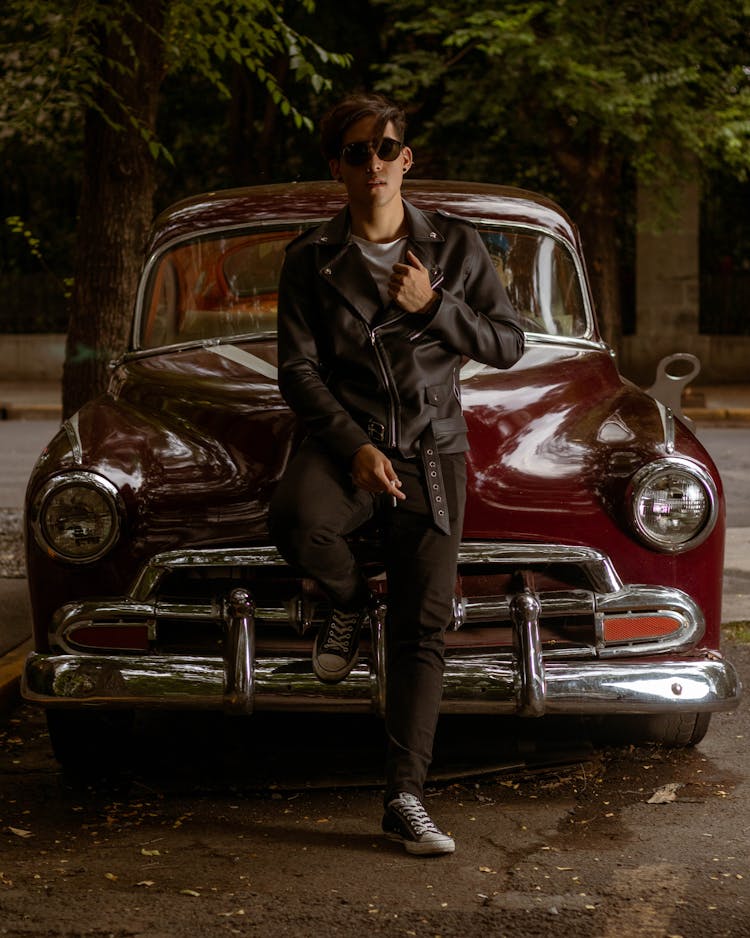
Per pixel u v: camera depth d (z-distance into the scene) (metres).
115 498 4.30
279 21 8.27
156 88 8.12
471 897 3.59
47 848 3.98
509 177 20.66
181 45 8.56
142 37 7.95
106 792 4.51
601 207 17.36
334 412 3.78
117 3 7.72
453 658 4.23
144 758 4.82
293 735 5.05
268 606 4.30
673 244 21.44
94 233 8.09
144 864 3.84
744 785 4.46
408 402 3.83
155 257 5.55
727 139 16.11
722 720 5.20
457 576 4.32
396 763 3.88
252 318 5.42
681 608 4.36
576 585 4.41
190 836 4.06
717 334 22.16
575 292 5.53
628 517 4.31
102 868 3.82
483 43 15.77
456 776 4.52
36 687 4.29
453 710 4.19
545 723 5.09
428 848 3.82
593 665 4.30
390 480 3.70
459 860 3.84
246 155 20.03
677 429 4.60
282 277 3.94
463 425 3.93
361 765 4.69
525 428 4.47
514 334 3.92
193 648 4.36
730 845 3.94
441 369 3.87
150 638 4.31
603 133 15.36
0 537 8.75
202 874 3.76
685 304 21.53
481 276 3.93
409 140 18.39
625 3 15.41
